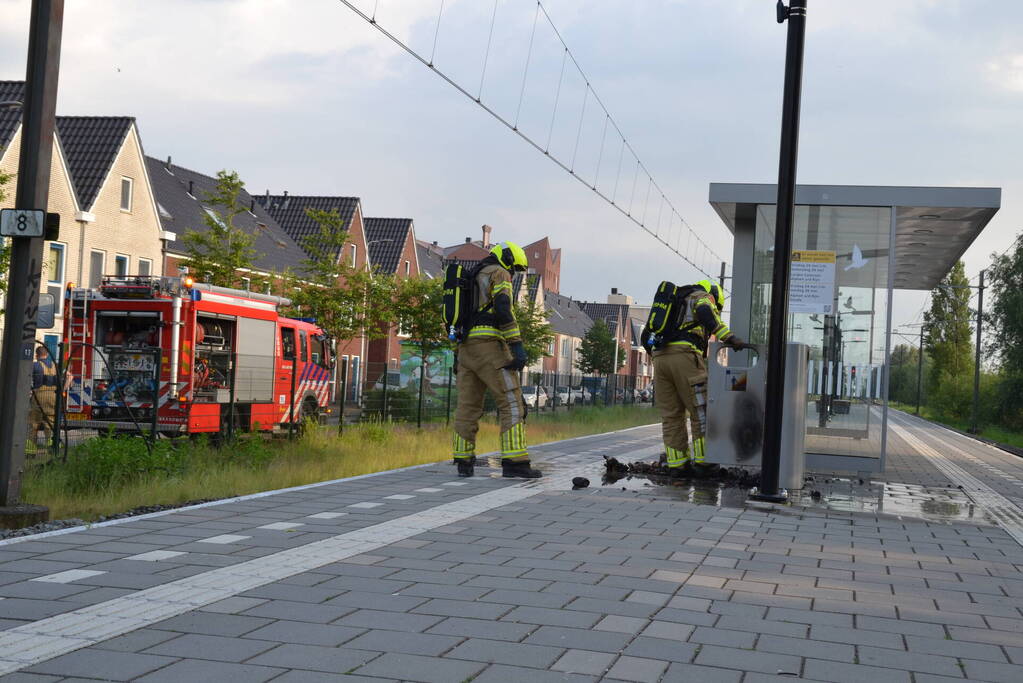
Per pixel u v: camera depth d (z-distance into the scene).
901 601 5.41
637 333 122.50
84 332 16.88
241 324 18.97
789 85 9.55
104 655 3.95
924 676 4.06
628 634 4.50
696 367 11.38
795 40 9.53
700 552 6.64
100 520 7.65
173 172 45.81
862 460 12.88
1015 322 43.59
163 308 16.77
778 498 9.50
